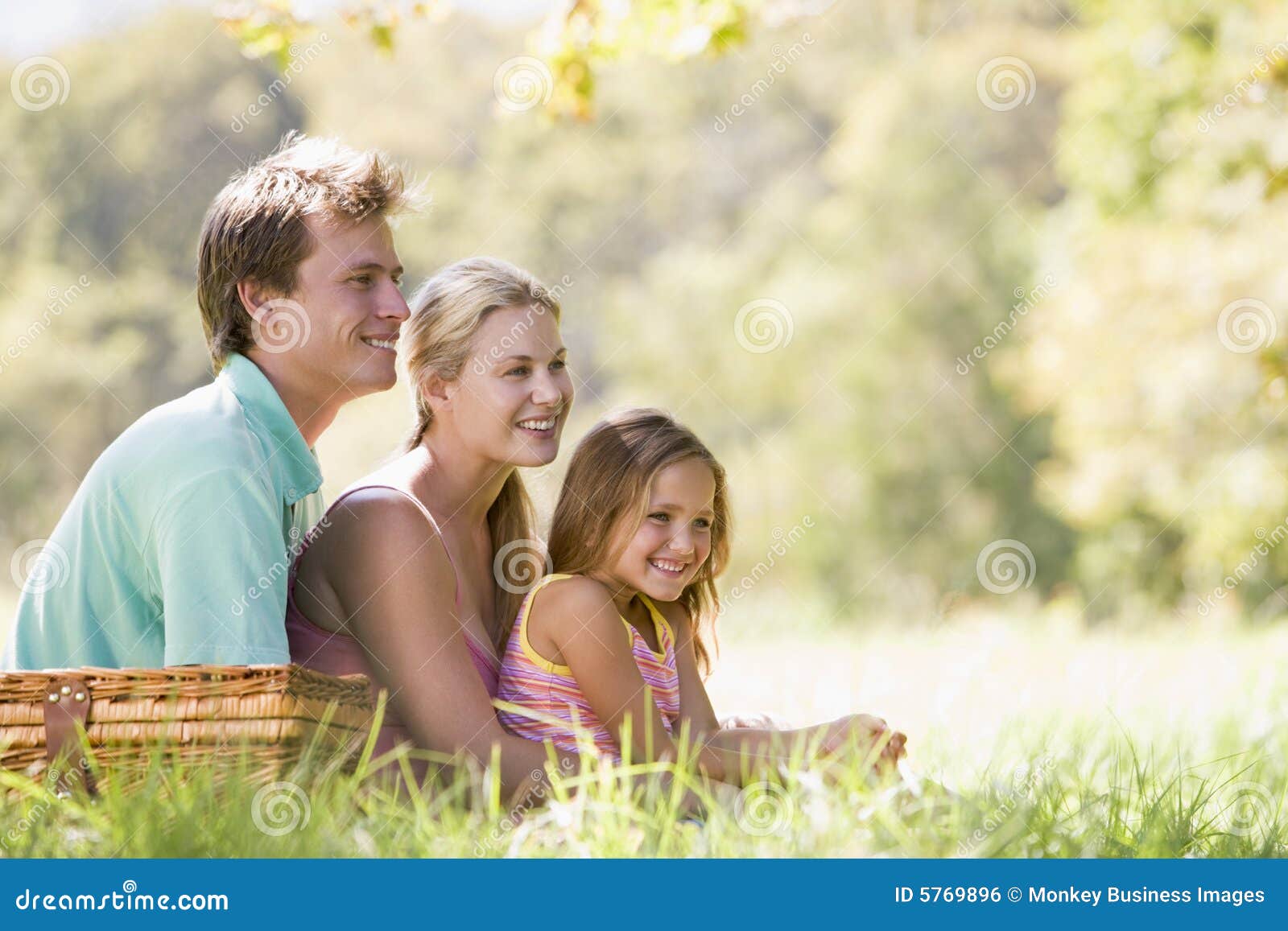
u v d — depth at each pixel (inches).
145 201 1225.4
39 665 157.3
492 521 185.8
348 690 143.0
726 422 1232.2
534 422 173.2
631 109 1385.3
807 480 1165.1
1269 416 697.6
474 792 142.2
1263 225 674.2
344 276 169.2
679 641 187.9
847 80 1325.0
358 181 171.8
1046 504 1070.4
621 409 182.2
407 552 160.4
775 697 288.5
